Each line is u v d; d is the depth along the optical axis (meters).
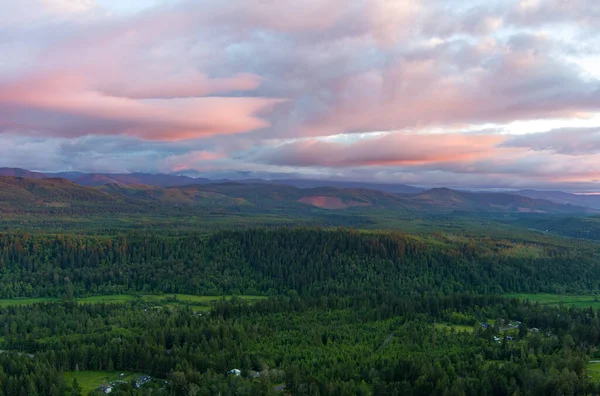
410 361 176.88
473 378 164.00
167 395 159.62
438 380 160.25
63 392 166.12
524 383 158.50
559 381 153.12
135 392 159.62
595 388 153.12
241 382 163.00
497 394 158.88
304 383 163.38
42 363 175.75
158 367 181.75
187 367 174.62
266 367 176.12
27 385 160.25
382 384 160.75
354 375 172.38
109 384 174.62
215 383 162.38
